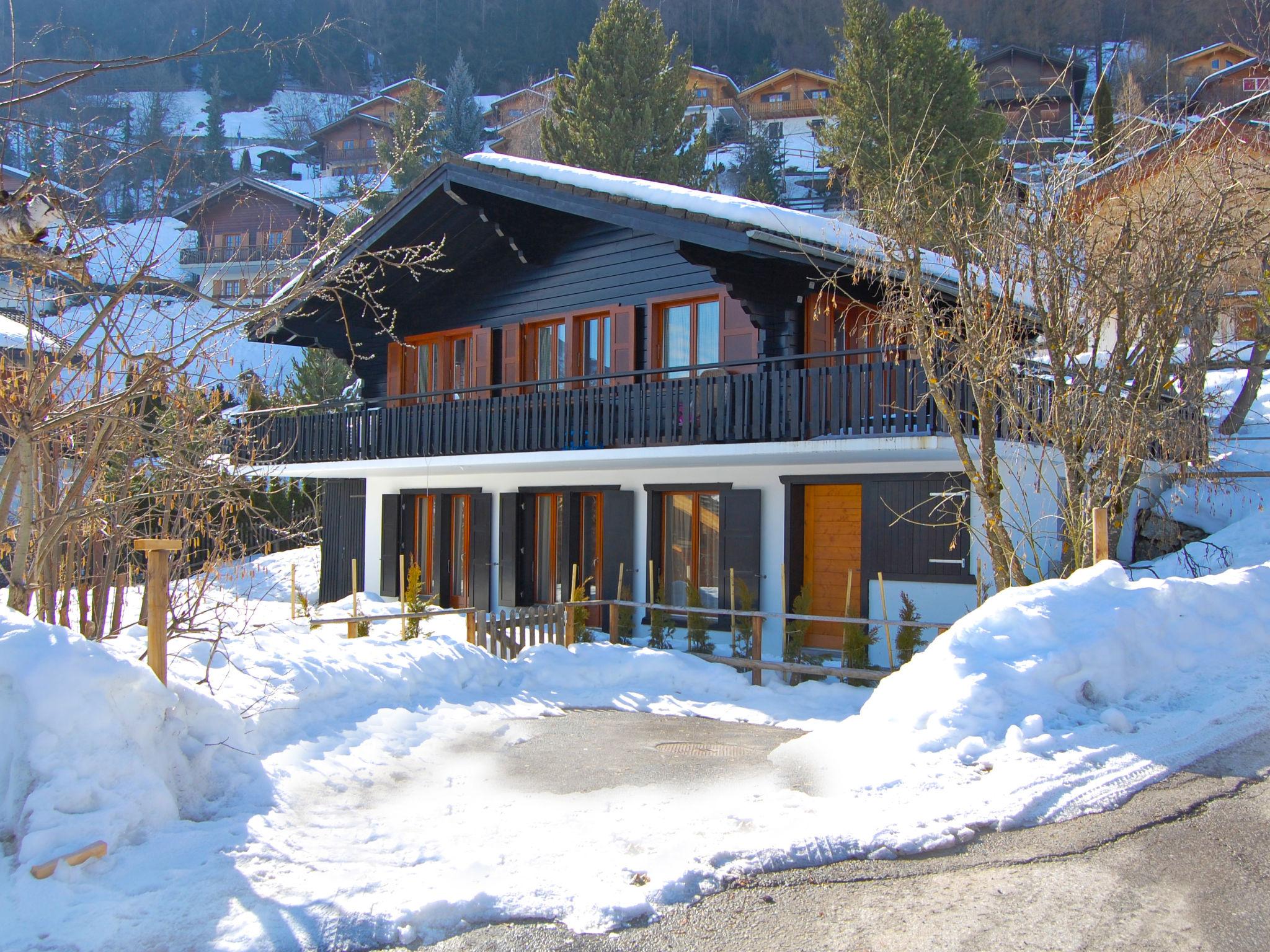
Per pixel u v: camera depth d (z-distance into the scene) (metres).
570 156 33.38
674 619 14.48
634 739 7.88
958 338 9.30
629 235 15.21
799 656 11.42
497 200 15.41
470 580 17.47
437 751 7.38
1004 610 7.04
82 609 7.61
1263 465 15.50
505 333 16.94
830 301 13.72
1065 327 9.02
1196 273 8.94
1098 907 3.99
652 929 3.98
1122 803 5.04
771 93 64.06
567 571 15.98
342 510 20.20
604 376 13.75
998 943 3.73
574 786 6.32
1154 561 13.48
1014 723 6.13
